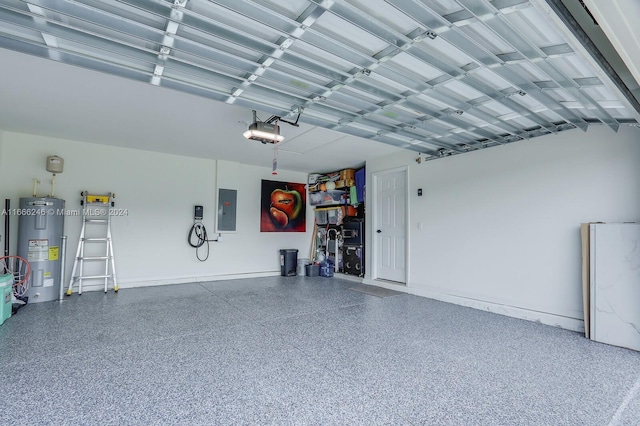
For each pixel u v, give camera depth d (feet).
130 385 7.57
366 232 21.35
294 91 9.30
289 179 25.67
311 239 26.73
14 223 15.96
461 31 6.24
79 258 17.08
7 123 14.51
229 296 17.15
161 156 20.16
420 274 17.60
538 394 7.38
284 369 8.51
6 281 12.36
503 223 14.15
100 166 18.22
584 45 6.07
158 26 6.42
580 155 12.01
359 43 7.14
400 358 9.29
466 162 15.65
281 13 6.17
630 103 8.36
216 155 20.72
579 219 11.95
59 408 6.59
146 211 19.66
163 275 20.17
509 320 13.08
